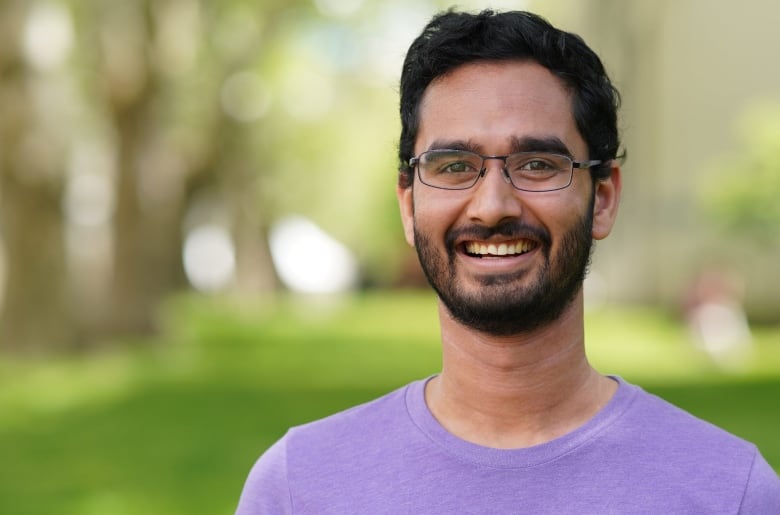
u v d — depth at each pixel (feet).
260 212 149.38
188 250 193.88
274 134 133.80
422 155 10.47
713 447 10.11
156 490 38.42
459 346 10.59
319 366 77.15
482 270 10.19
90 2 82.28
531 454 10.12
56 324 77.71
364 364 78.02
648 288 115.65
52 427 53.83
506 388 10.43
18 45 74.02
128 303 85.40
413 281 191.83
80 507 36.17
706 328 73.67
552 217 10.17
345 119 141.79
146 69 84.02
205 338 98.12
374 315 133.28
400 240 181.27
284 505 10.55
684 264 103.14
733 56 97.40
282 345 93.45
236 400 60.80
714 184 80.53
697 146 100.99
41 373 72.54
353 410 11.03
